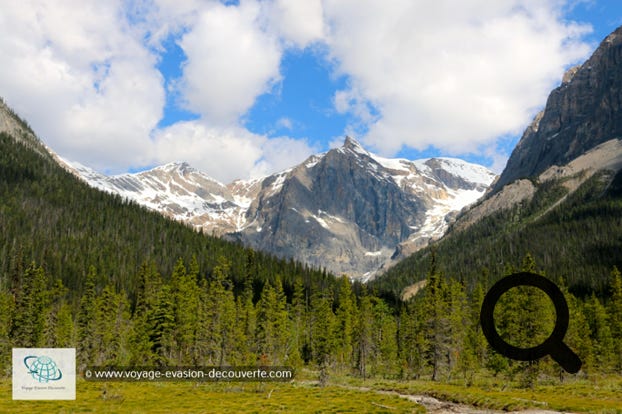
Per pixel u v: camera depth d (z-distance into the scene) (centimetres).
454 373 9019
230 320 9375
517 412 4619
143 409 4947
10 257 16062
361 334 10388
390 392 6812
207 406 5209
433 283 9300
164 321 8944
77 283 15900
